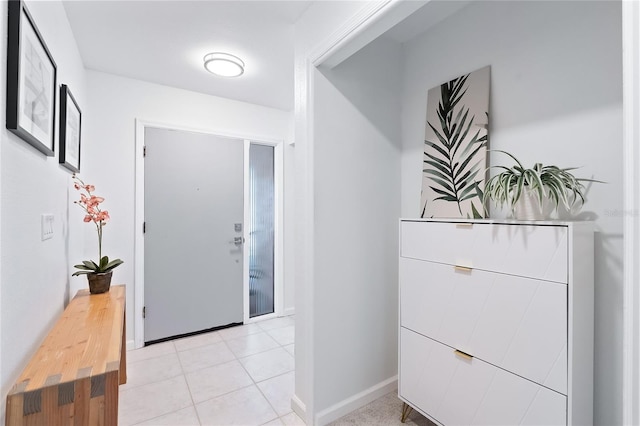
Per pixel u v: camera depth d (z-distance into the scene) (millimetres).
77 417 948
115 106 2730
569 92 1410
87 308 1671
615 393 1244
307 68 1818
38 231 1284
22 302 1094
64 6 1794
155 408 1944
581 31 1376
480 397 1398
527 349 1242
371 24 1406
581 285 1169
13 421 881
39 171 1302
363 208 2018
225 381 2258
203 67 2594
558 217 1418
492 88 1718
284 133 3707
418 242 1716
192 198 3131
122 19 1932
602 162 1305
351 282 1956
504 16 1668
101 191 2664
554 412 1164
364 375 2016
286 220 3740
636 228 606
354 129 1975
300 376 1898
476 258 1431
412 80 2182
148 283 2908
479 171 1703
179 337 3057
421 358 1686
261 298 3639
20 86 1017
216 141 3260
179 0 1759
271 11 1865
